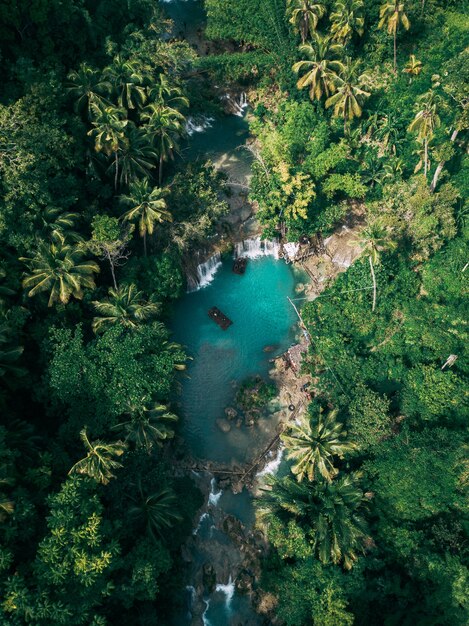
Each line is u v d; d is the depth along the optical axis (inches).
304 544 2144.4
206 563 2450.8
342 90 3186.5
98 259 2748.5
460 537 2182.6
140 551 2030.0
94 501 1897.1
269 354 2989.7
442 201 2903.5
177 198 3026.6
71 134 2741.1
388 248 2908.5
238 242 3267.7
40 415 2401.6
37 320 2434.8
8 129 2338.8
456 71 2773.1
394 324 2802.7
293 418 2805.1
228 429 2763.3
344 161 3117.6
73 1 2974.9
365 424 2436.0
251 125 3472.0
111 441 2293.3
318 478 2347.4
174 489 2468.0
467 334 2699.3
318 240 3299.7
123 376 2290.8
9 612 1640.0
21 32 2805.1
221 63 3570.4
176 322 3070.9
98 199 2896.2
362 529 2188.7
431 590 2085.4
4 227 2231.8
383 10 3427.7
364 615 2128.4
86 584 1708.9
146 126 2935.5
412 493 2233.0
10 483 1818.4
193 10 4160.9
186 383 2888.8
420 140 3034.0
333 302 2883.9
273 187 2930.6
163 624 2197.3
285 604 2119.8
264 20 3467.0
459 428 2472.9
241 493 2623.0
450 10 3762.3
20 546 1835.6
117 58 3063.5
